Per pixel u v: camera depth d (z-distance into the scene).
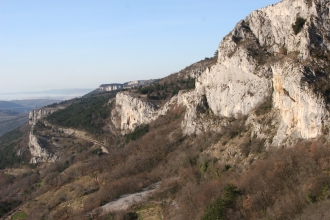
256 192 64.50
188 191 85.31
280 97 79.56
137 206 92.56
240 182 70.31
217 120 110.25
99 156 178.75
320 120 63.84
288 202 57.12
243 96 97.94
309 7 81.06
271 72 90.31
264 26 101.25
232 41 106.88
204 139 107.12
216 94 113.88
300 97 68.25
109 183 118.56
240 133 91.19
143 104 196.25
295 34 84.19
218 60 114.75
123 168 130.38
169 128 145.25
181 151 115.88
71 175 154.12
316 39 75.19
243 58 98.69
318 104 64.19
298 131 69.50
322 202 52.75
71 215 101.38
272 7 99.31
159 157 126.38
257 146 79.25
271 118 81.62
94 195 112.56
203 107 121.75
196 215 71.81
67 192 131.25
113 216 89.25
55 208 117.12
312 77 69.12
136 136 173.88
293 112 71.31
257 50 99.06
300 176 60.22
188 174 96.06
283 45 94.00
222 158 89.12
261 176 66.81
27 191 161.12
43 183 162.62
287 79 73.69
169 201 90.12
